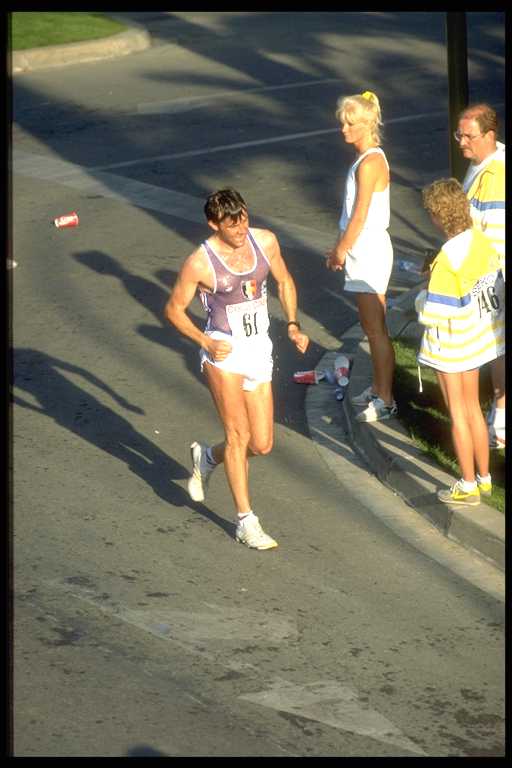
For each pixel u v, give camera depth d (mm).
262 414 26484
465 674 22375
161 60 80250
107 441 32750
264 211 51719
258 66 77688
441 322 26547
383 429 31938
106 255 47438
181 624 24000
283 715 21078
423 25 88375
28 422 33812
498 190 28797
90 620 24062
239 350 26047
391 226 49531
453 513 27453
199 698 21547
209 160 59000
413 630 23906
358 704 21438
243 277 25703
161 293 43750
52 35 82375
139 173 57375
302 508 29125
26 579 25625
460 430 27109
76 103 69875
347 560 26688
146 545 27281
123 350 39062
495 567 26359
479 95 67875
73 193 54750
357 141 31328
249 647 23234
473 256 26266
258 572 26125
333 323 41219
